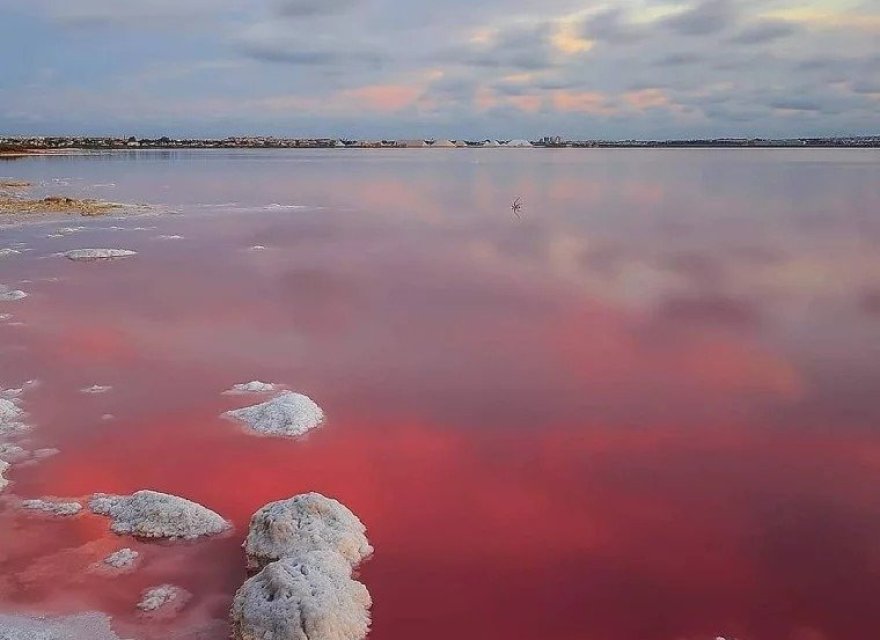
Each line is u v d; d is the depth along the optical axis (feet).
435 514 30.40
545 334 54.70
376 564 27.14
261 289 69.15
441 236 105.19
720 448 36.27
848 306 62.69
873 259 84.07
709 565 27.37
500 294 67.67
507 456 35.40
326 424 38.70
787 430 38.19
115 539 28.09
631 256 87.35
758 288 69.72
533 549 28.17
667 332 55.21
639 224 117.91
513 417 39.81
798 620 24.68
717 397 42.55
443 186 207.82
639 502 31.45
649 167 326.44
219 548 27.66
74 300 64.08
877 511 30.81
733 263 82.33
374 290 69.05
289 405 39.09
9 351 49.70
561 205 150.51
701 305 63.36
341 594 23.77
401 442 36.76
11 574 25.93
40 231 105.40
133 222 117.50
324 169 309.42
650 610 25.07
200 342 52.29
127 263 81.92
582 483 32.96
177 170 278.87
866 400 41.96
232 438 36.91
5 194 156.87
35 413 39.58
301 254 89.04
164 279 73.36
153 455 34.99
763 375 46.03
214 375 45.70
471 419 39.55
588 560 27.61
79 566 26.45
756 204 148.05
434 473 33.76
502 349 51.16
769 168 301.22
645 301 64.90
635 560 27.63
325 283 71.97
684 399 42.27
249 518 29.78
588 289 69.67
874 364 47.96
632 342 52.75
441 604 25.11
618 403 41.68
